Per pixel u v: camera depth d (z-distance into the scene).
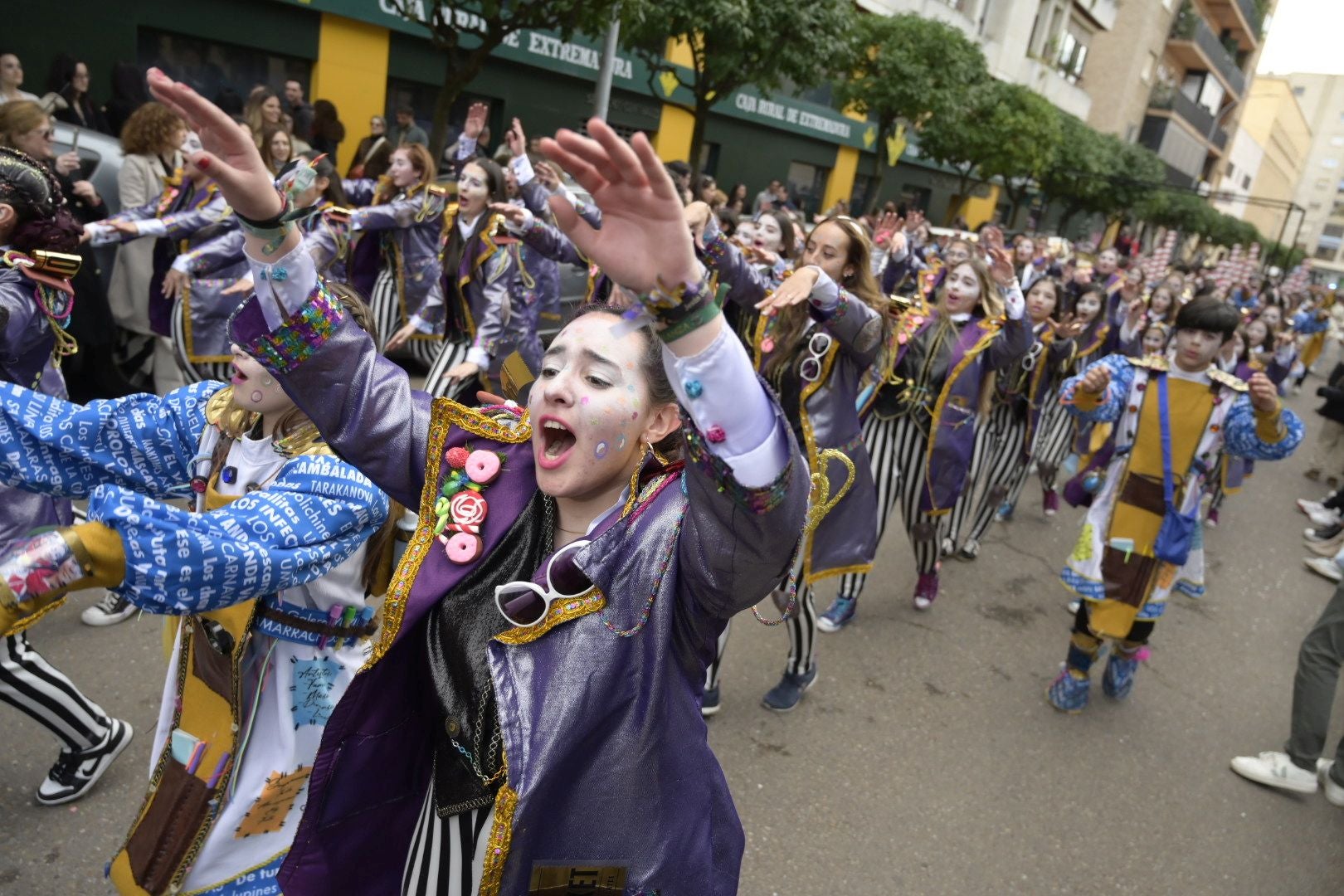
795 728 3.70
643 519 1.35
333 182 5.53
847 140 23.39
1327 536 7.84
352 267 5.91
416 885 1.46
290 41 11.55
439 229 5.73
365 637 2.00
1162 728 4.22
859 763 3.54
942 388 4.30
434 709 1.50
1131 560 3.83
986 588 5.48
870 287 3.66
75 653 3.38
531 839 1.31
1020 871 3.12
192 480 1.90
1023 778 3.64
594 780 1.32
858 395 3.82
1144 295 8.59
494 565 1.44
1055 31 33.81
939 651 4.58
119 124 8.39
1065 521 7.07
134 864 1.90
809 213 23.77
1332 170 115.38
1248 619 5.82
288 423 1.81
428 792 1.50
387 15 12.29
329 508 1.66
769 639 4.35
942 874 3.03
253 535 1.57
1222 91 53.91
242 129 1.34
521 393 1.72
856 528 3.63
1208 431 3.70
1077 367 7.23
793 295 2.95
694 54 11.34
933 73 17.09
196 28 10.70
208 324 4.90
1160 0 40.09
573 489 1.35
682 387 1.15
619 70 16.25
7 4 9.30
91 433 1.84
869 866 3.01
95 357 5.20
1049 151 21.12
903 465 4.42
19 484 1.82
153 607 1.46
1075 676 4.14
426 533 1.46
